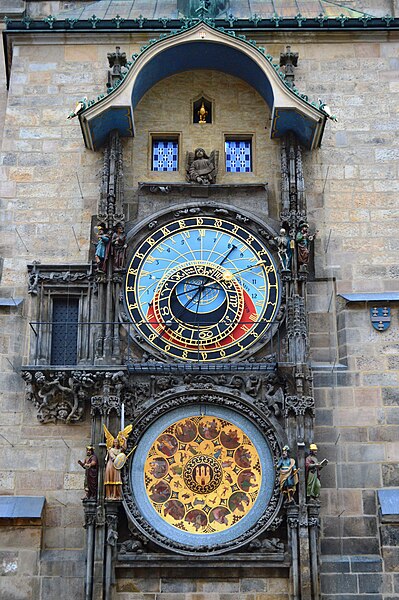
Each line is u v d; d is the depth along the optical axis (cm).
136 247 3138
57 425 2948
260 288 3092
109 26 3428
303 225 3117
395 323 3062
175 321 3048
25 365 2995
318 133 3216
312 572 2717
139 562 2762
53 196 3238
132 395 2941
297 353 2942
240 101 3375
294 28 3428
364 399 2981
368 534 2838
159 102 3366
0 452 2922
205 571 2778
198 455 2898
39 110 3353
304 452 2828
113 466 2780
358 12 3597
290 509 2769
